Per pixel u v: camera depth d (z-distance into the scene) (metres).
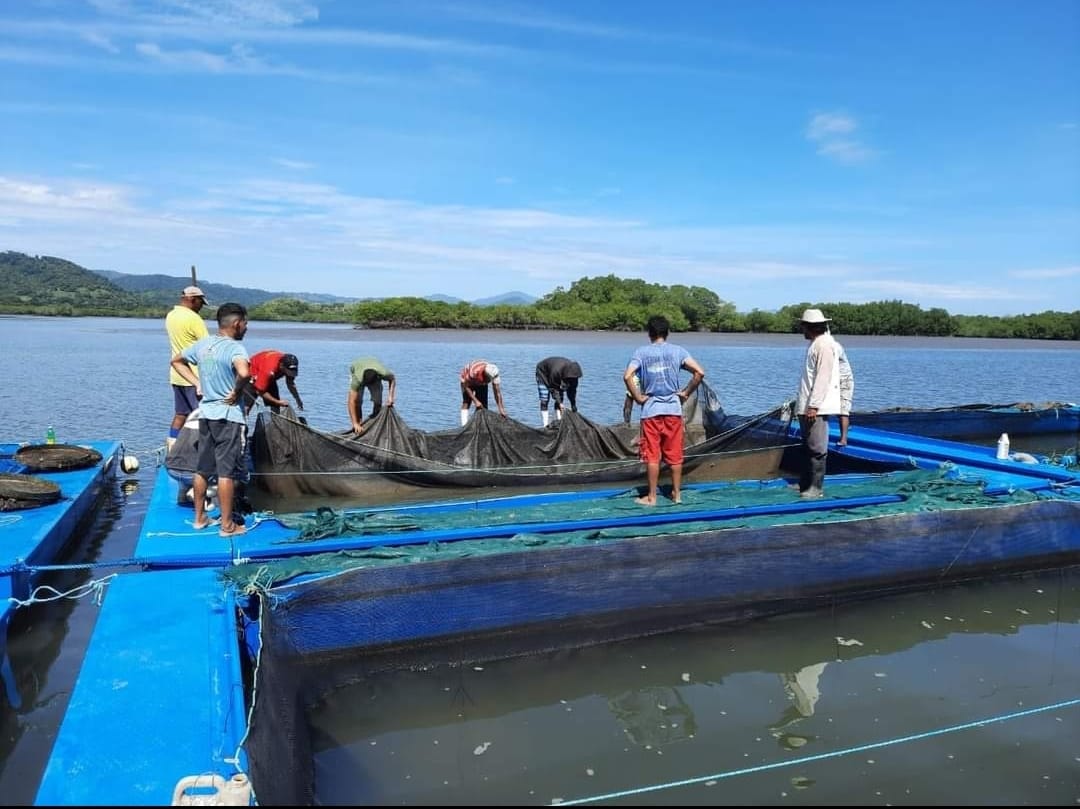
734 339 68.19
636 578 7.29
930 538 8.57
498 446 11.78
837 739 5.35
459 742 5.31
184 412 10.23
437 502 10.46
